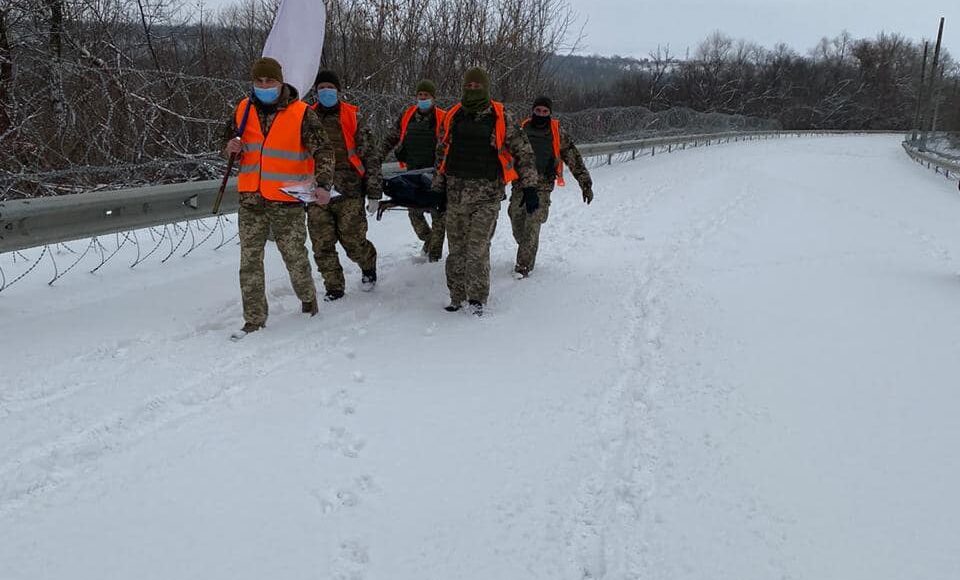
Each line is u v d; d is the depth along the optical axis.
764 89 72.12
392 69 14.84
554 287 6.36
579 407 3.96
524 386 4.21
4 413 3.56
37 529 2.74
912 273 7.09
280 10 5.52
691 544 2.81
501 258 7.45
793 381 4.32
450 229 5.48
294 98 4.86
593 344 4.95
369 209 5.95
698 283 6.52
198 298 5.48
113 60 8.73
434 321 5.33
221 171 7.77
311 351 4.60
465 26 16.22
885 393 4.16
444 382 4.23
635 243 8.31
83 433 3.42
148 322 4.90
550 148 6.60
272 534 2.77
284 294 5.75
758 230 9.30
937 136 34.47
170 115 7.41
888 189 15.67
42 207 4.99
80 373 4.05
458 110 5.41
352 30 14.46
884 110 81.19
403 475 3.22
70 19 8.53
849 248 8.30
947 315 5.64
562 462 3.39
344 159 5.62
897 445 3.55
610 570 2.67
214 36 12.04
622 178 15.13
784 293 6.23
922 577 2.61
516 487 3.17
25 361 4.15
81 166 6.36
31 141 6.39
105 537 2.71
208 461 3.25
